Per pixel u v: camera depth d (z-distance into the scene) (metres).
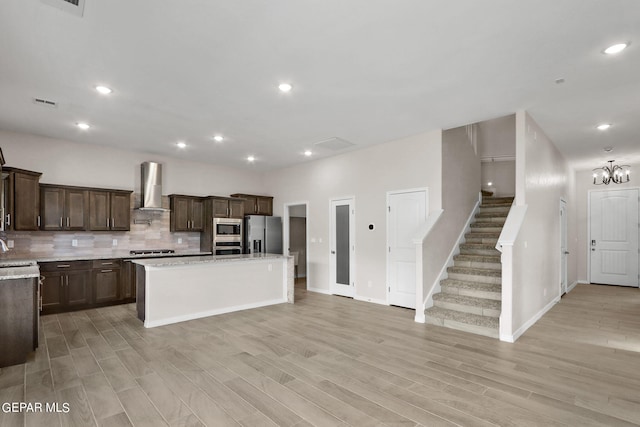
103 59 2.93
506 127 6.43
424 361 3.24
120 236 6.18
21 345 3.16
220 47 2.74
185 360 3.25
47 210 5.16
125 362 3.19
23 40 2.62
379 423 2.21
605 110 4.16
